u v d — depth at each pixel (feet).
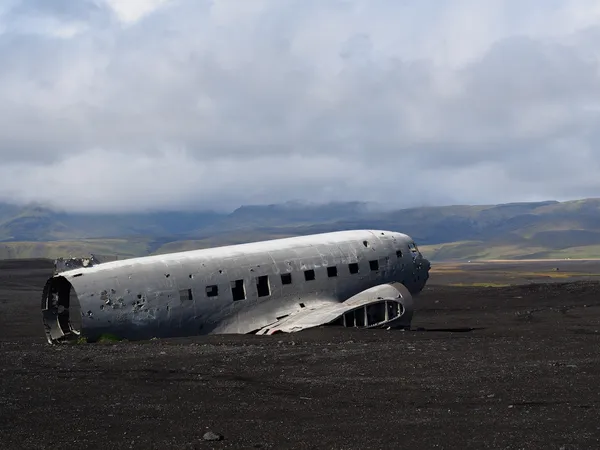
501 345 64.80
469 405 39.27
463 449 30.22
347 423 35.53
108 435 33.83
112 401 42.63
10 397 44.29
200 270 91.91
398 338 75.20
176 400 42.73
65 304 95.55
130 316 86.48
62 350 73.61
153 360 61.52
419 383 46.26
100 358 64.75
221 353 64.44
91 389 47.09
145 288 87.76
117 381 50.49
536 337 74.64
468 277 554.05
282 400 42.22
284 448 31.07
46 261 411.75
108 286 86.28
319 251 101.96
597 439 31.14
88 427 35.53
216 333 91.35
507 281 460.96
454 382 46.11
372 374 50.42
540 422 34.53
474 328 98.12
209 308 91.09
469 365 52.70
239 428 34.91
